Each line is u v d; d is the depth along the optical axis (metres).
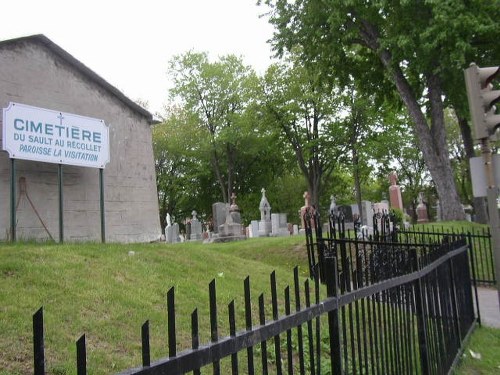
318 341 2.82
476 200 27.91
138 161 13.12
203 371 4.37
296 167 52.16
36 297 5.34
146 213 13.11
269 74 44.94
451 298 6.60
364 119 42.22
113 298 5.78
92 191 11.74
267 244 17.92
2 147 9.45
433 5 19.31
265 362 2.26
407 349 4.59
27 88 10.63
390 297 4.24
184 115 53.50
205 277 7.52
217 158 52.94
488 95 6.59
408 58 21.69
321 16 23.11
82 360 1.43
